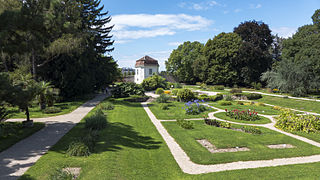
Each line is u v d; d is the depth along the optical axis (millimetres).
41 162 6648
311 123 12406
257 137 10812
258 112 18328
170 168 6988
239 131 11969
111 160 7109
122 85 26797
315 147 9492
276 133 11688
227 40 43625
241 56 41406
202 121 14375
